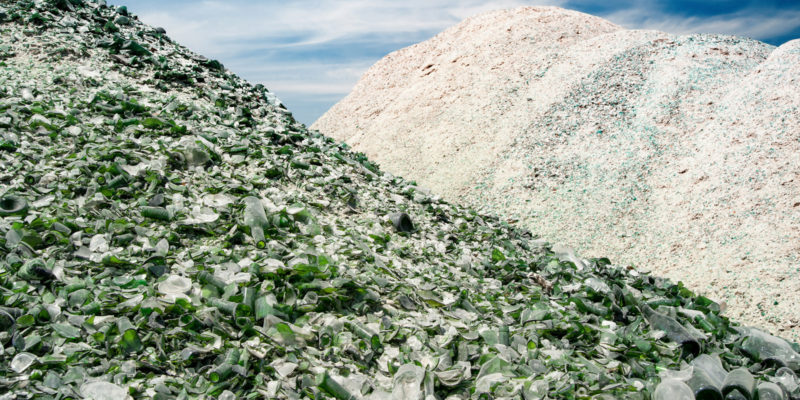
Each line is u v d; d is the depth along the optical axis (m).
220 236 3.61
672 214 8.42
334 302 3.10
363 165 7.29
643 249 7.89
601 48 13.45
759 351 4.06
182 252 3.31
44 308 2.49
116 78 6.18
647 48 12.98
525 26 15.45
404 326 3.09
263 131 6.26
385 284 3.52
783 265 6.89
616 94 11.55
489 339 3.18
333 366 2.59
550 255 6.35
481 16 17.58
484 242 5.86
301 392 2.37
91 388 2.09
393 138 12.97
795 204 7.72
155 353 2.40
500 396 2.56
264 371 2.44
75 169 3.86
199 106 6.25
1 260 2.84
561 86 12.28
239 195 4.27
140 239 3.33
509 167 10.38
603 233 8.34
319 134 7.72
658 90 11.34
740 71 11.41
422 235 5.31
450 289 3.93
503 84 13.18
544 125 11.23
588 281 5.07
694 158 9.39
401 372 2.54
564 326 3.56
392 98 15.59
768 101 9.65
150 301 2.64
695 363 3.51
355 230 4.59
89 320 2.48
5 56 5.82
